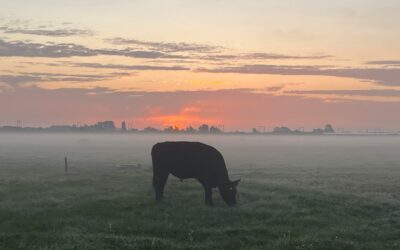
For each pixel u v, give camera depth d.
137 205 19.31
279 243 13.75
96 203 19.56
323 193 23.25
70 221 16.33
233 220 17.00
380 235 15.17
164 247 13.27
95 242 13.48
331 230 15.64
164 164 20.83
